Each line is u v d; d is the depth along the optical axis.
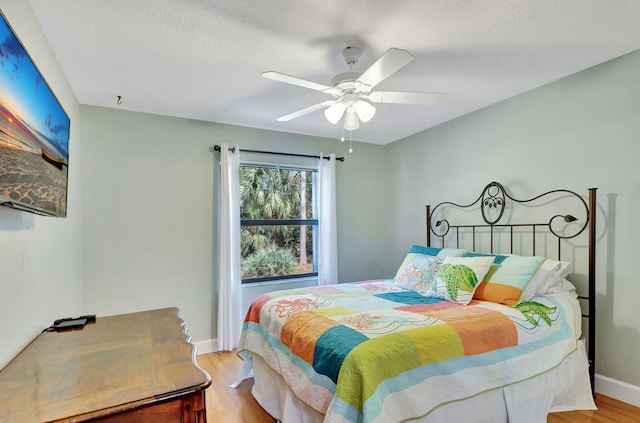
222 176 3.22
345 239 4.07
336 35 1.85
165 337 1.43
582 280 2.34
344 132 3.79
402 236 4.06
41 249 1.67
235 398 2.33
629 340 2.11
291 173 3.88
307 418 1.67
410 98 2.05
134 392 0.94
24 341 1.42
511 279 2.26
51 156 1.60
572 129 2.40
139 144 3.02
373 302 2.28
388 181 4.30
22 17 1.47
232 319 3.24
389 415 1.34
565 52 2.07
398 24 1.75
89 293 2.79
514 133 2.79
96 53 2.00
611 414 2.01
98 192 2.84
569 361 2.04
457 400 1.56
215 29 1.78
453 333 1.69
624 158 2.14
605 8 1.63
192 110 3.02
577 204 2.38
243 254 3.57
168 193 3.12
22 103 1.23
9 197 1.12
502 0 1.56
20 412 0.84
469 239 3.20
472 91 2.67
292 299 2.34
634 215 2.10
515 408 1.76
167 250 3.11
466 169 3.23
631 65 2.10
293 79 1.79
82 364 1.14
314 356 1.63
